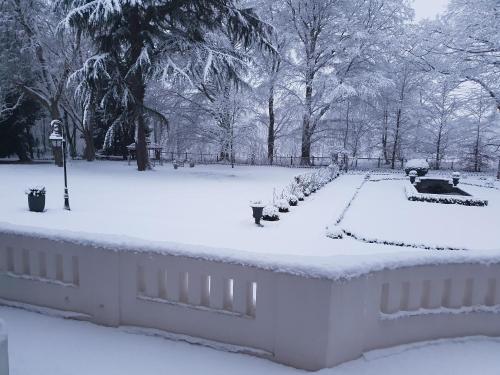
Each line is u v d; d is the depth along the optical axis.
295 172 28.09
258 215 10.13
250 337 3.58
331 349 3.30
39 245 4.30
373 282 3.53
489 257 3.88
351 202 15.09
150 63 22.14
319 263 3.32
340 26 33.44
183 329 3.82
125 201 13.42
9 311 4.35
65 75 27.94
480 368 3.45
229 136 33.56
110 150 40.47
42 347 3.66
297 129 38.84
